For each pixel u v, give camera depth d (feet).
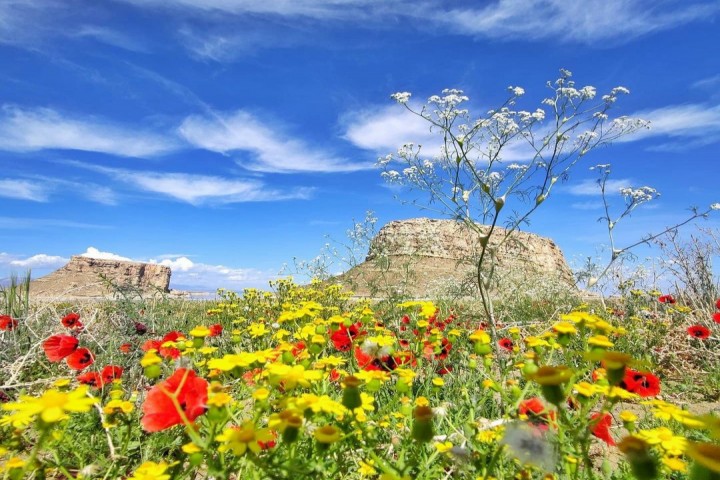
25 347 13.93
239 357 5.33
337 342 9.59
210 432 4.36
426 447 6.24
